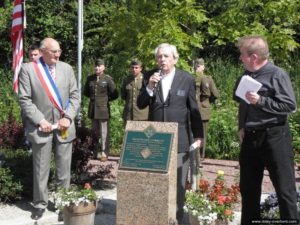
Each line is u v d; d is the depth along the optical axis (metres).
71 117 5.88
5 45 17.61
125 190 4.88
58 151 5.88
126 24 9.23
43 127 5.66
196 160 6.12
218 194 5.13
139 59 8.88
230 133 10.41
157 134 4.88
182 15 8.63
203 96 8.83
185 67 8.55
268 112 4.11
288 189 4.19
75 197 5.27
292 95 4.14
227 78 13.57
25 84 5.75
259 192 4.48
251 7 8.68
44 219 5.75
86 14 17.64
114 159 9.95
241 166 4.45
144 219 4.84
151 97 5.11
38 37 17.98
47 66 5.84
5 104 13.07
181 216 5.27
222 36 8.62
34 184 5.80
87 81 9.99
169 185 4.77
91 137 7.04
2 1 18.98
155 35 8.38
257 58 4.18
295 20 8.83
